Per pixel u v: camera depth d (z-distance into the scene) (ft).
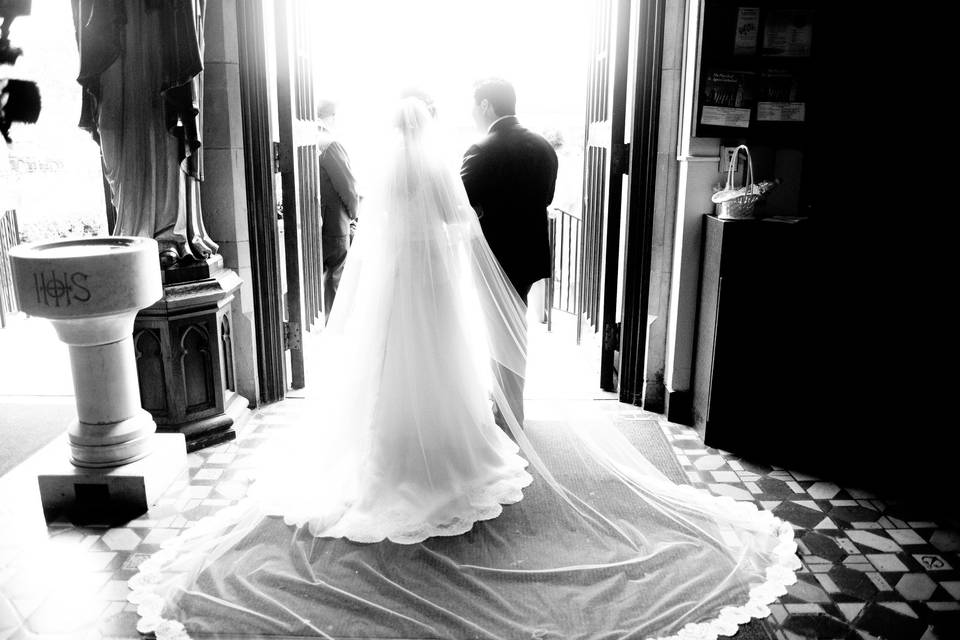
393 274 8.91
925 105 10.36
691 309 11.93
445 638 6.97
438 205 8.95
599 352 14.07
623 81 12.26
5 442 11.58
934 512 9.48
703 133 11.07
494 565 8.12
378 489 9.00
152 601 7.50
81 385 9.39
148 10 9.80
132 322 9.61
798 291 10.52
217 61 11.55
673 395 12.25
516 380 10.68
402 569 8.00
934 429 10.62
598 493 9.79
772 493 9.96
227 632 7.06
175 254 10.87
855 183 10.78
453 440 9.26
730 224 10.46
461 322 9.29
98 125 10.36
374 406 9.02
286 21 12.23
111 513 9.44
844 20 10.47
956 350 10.32
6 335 17.30
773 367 10.84
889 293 10.37
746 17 10.62
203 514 9.43
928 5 10.16
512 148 10.37
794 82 10.77
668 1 11.42
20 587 7.89
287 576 7.85
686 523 9.02
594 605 7.46
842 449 10.96
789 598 7.65
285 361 13.50
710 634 7.00
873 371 10.64
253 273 12.70
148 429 9.82
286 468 9.87
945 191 10.34
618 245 12.92
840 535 8.92
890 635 7.12
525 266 10.74
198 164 10.69
